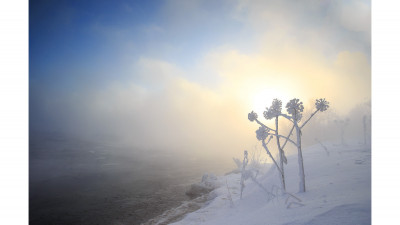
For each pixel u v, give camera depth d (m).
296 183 6.37
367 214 2.95
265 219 3.88
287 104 5.46
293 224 3.16
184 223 6.59
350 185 4.64
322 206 3.62
